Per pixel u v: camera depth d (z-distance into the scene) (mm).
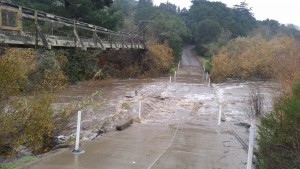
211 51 68250
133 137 11438
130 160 8523
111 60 42094
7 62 9516
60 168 7629
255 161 8523
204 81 39562
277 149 7711
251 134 7238
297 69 19969
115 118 15008
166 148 9938
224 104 21547
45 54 22703
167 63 49938
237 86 32844
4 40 12438
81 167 7762
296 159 7246
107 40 30703
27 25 23547
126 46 35281
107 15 39781
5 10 12211
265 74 39688
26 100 10281
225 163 8586
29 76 15070
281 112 8125
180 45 67625
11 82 9516
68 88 27094
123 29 56875
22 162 8414
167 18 70875
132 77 42375
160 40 62188
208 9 97500
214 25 83875
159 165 8188
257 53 40719
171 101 22000
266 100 21297
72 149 9367
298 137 7398
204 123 15391
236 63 41438
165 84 33500
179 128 13758
